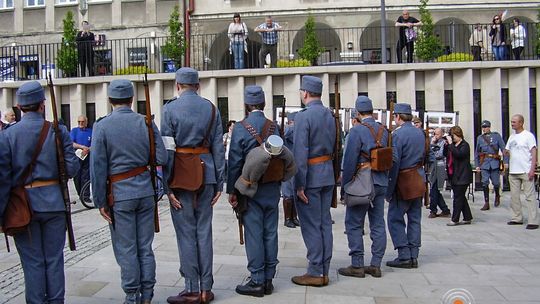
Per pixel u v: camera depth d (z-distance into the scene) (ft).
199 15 72.08
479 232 31.83
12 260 23.90
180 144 16.72
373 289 19.10
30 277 14.82
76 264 22.67
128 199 15.52
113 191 15.60
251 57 67.31
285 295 18.25
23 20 78.95
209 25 72.23
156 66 65.67
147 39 69.82
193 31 72.33
